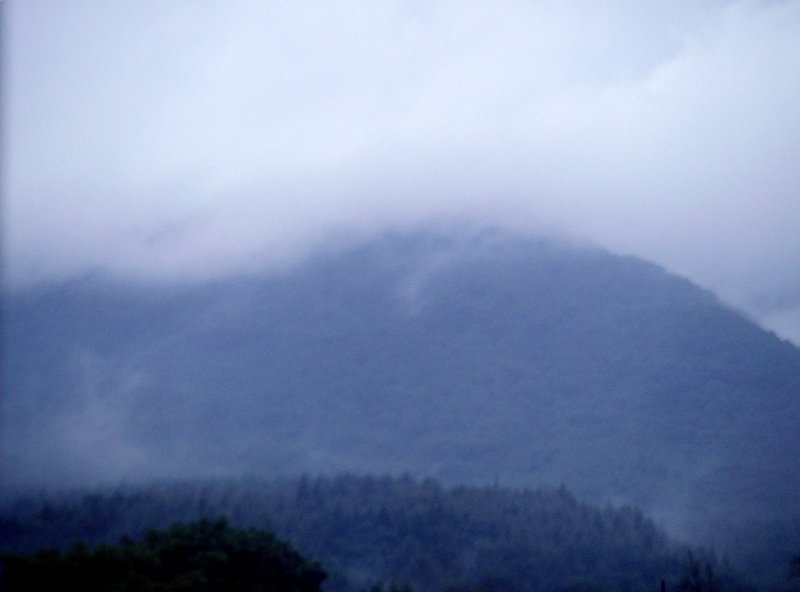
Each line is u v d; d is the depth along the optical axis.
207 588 53.50
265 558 59.38
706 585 90.50
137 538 86.19
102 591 49.47
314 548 88.44
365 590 82.19
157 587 50.59
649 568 94.75
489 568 90.50
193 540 58.34
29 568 49.72
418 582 86.94
